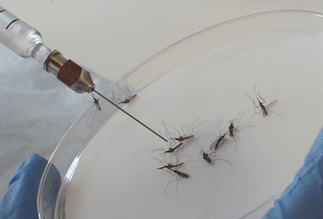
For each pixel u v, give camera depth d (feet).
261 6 0.68
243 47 0.60
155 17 0.72
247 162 0.53
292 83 0.56
